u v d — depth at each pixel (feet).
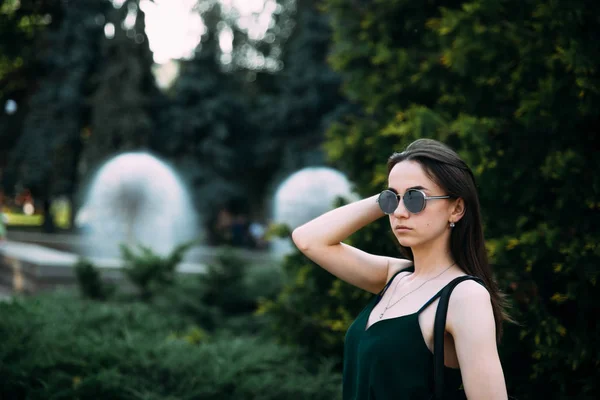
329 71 83.35
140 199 73.20
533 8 12.75
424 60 16.47
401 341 5.95
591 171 11.57
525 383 12.21
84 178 81.51
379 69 17.51
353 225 7.32
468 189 6.31
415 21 17.07
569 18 11.52
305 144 85.71
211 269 27.86
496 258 11.77
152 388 13.16
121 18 86.58
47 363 13.10
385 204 6.46
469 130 12.34
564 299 11.22
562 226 11.94
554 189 11.98
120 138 83.82
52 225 89.35
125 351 14.64
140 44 87.20
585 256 10.93
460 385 5.85
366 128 17.19
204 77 93.25
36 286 32.32
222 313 26.81
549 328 11.18
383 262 7.48
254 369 14.37
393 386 5.93
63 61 86.28
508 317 6.84
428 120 13.20
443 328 5.78
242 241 85.25
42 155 85.66
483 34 12.87
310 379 14.06
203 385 13.30
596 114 11.62
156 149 88.84
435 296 5.98
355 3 18.31
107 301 25.72
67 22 86.43
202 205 86.84
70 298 23.30
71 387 12.62
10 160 86.69
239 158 94.58
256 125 94.48
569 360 11.05
